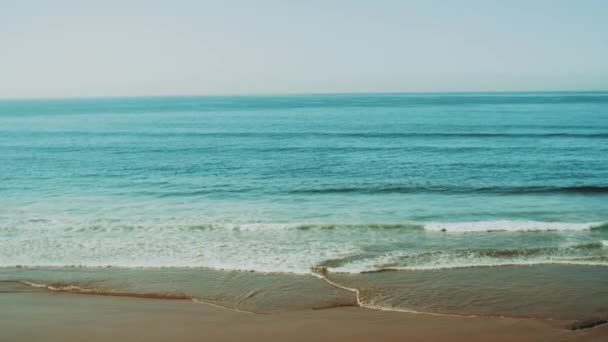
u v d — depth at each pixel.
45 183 23.88
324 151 35.41
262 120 73.00
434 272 11.11
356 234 14.65
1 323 8.41
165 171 27.39
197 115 91.19
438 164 28.64
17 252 12.99
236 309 9.09
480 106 106.19
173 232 15.02
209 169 28.03
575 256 12.21
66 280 10.77
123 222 16.33
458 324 8.26
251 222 16.38
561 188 21.31
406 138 42.97
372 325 8.26
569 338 7.65
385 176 25.20
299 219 16.84
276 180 24.42
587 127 49.25
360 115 81.25
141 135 50.53
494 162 28.91
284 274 11.09
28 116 92.56
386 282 10.48
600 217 16.70
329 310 8.98
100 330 8.13
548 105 104.44
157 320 8.57
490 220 16.41
